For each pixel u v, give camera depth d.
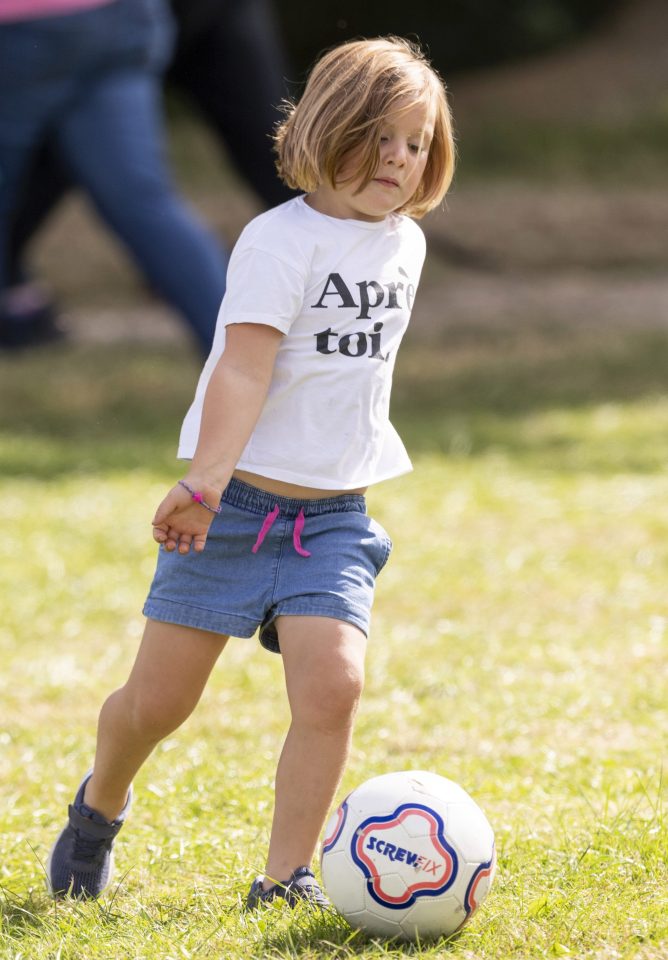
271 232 11.30
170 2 41.34
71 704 19.00
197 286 39.59
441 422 42.47
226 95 44.47
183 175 84.00
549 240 73.56
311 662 11.02
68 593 25.17
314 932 10.38
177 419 44.16
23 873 12.68
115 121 39.41
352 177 11.36
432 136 11.69
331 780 11.04
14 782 15.45
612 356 51.84
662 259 72.19
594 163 83.25
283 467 11.36
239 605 11.38
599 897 10.95
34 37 38.25
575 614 23.12
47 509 31.75
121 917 11.19
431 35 99.88
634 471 35.28
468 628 22.25
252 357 11.12
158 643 11.49
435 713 17.61
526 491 33.09
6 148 40.06
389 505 31.91
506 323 60.28
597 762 15.31
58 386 49.38
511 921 10.54
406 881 10.29
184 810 14.16
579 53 99.62
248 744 16.78
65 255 72.44
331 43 99.69
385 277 11.66
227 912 11.10
